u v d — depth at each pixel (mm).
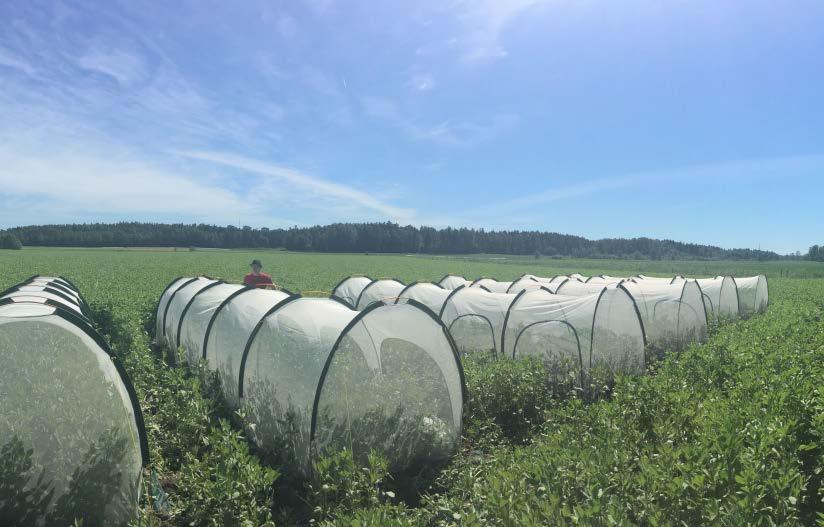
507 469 6266
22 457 5543
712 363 11578
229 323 10977
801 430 7375
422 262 94188
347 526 5137
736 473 5672
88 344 6098
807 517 6043
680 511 5211
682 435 7332
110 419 6070
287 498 7168
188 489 6586
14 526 5508
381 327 8070
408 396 8234
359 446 7727
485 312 15406
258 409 8781
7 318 5684
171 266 61031
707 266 103875
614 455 6148
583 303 13516
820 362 10828
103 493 5934
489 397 10047
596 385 11453
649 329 17406
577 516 4695
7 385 5555
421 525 5492
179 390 9078
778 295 35781
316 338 8047
